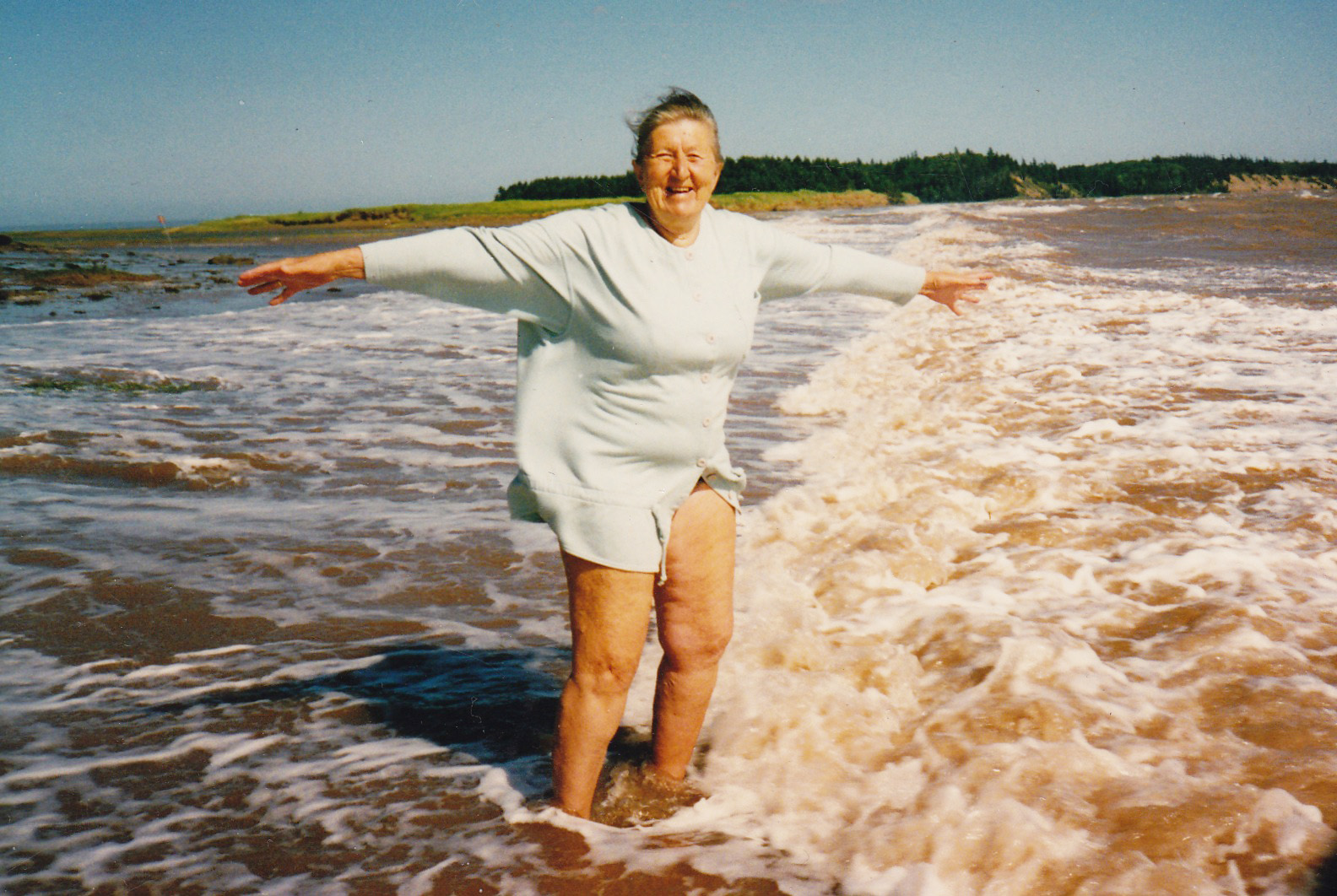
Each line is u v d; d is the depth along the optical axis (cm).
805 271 267
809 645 344
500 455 672
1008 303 1336
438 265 224
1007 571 420
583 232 229
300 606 417
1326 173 16225
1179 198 6750
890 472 569
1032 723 289
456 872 240
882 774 274
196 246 4559
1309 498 501
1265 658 324
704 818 263
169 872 241
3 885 234
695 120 227
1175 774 261
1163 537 451
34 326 1451
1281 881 219
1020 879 226
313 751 301
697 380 236
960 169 16438
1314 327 1072
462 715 325
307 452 677
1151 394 773
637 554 236
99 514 538
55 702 331
